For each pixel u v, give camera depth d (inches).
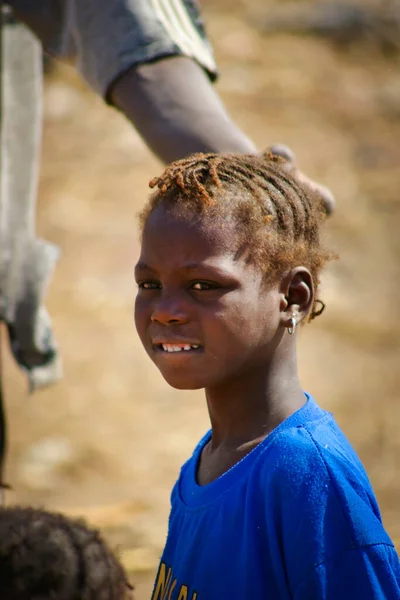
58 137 1818.4
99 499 950.4
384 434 1106.7
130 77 451.8
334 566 288.0
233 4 2260.1
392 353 1331.2
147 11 455.2
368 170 1781.5
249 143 439.5
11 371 1238.9
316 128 1879.9
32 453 1053.2
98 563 281.9
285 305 316.2
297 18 2203.5
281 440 305.9
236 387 317.7
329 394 1218.0
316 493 294.0
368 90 2015.3
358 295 1465.3
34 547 277.3
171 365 310.2
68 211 1605.6
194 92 445.4
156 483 1000.2
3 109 539.2
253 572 297.0
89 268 1489.9
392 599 290.2
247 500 303.1
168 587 325.7
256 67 2038.6
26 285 537.3
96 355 1296.8
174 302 305.9
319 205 341.1
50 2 477.1
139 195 1663.4
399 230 1616.6
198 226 304.5
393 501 938.1
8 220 538.3
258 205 309.9
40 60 558.9
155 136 441.7
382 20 2207.2
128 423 1140.5
